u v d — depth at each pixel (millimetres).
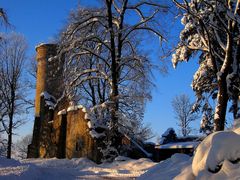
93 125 38062
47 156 44219
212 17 26891
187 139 43344
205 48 28719
